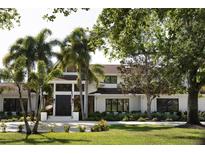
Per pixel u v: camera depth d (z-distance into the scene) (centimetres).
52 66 3856
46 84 2297
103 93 4334
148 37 2514
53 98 4069
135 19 1694
